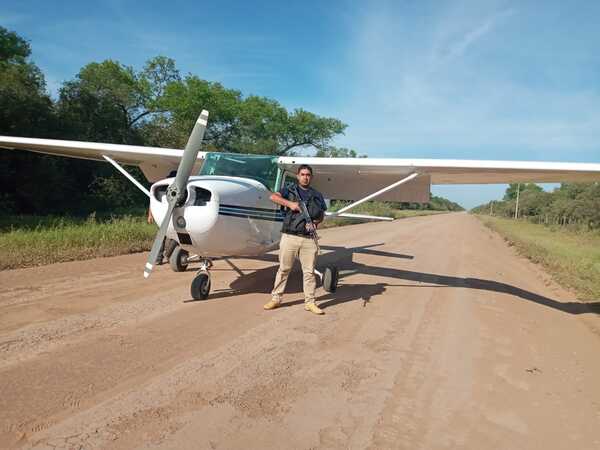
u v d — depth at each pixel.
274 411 2.37
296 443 2.05
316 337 3.70
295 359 3.17
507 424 2.35
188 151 4.05
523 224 34.75
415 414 2.41
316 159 5.61
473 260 9.82
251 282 5.79
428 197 7.01
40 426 2.07
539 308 5.27
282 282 4.52
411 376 2.96
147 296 4.77
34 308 4.07
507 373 3.11
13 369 2.72
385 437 2.15
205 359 3.07
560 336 4.11
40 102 14.21
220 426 2.18
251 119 34.97
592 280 7.16
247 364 3.03
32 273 5.57
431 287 6.24
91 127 18.39
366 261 8.59
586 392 2.83
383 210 35.94
